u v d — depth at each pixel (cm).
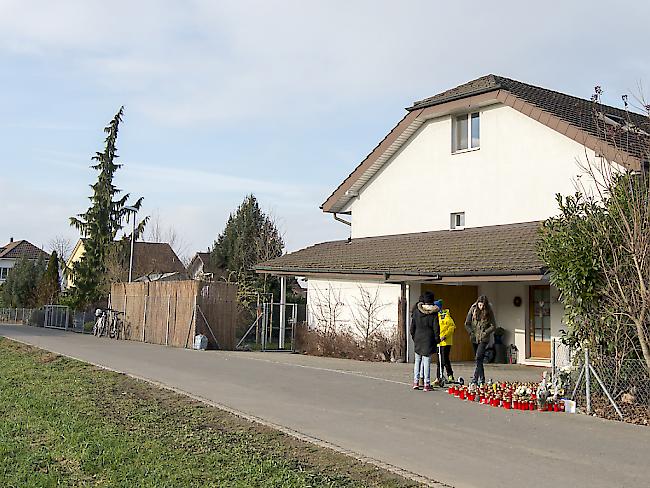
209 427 974
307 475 733
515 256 1698
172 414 1058
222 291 2439
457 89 2309
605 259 1139
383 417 1069
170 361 1838
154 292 2703
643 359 1112
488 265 1703
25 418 993
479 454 849
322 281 2344
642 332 1094
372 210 2458
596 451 867
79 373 1552
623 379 1118
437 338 1344
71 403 1125
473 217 2112
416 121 2273
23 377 1471
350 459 816
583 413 1113
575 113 2036
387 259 2089
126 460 771
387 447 880
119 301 3045
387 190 2406
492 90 2033
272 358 2000
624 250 1123
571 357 1212
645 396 1094
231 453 819
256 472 736
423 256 1988
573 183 1820
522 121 1998
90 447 820
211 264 4294
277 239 4128
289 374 1559
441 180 2222
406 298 2042
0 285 7469
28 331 3603
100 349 2239
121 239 4409
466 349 2102
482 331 1355
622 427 1010
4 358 1938
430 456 838
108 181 4291
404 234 2331
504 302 2031
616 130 1532
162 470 735
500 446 891
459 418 1067
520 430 985
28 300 6200
